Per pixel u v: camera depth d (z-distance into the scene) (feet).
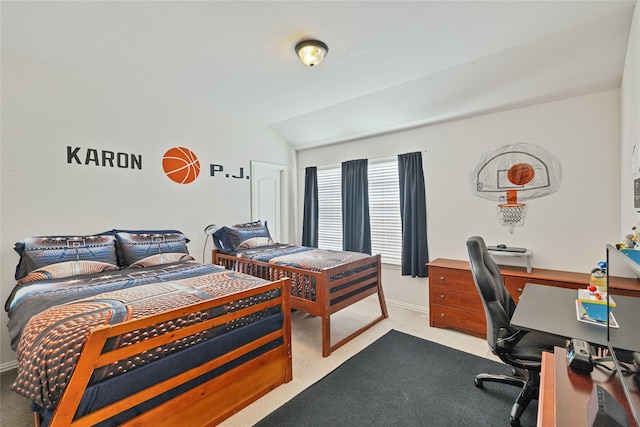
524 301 5.67
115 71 9.13
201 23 6.65
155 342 4.79
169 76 9.45
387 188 13.42
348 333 9.98
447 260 11.07
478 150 10.70
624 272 7.39
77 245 8.54
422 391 6.81
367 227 13.55
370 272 10.64
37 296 6.24
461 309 9.77
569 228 9.04
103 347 4.30
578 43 7.09
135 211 10.59
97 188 9.73
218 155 13.00
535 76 8.39
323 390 6.84
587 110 8.72
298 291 9.32
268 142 15.05
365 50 7.72
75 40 7.38
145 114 10.80
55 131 8.93
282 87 10.18
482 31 6.85
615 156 8.33
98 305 5.42
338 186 15.21
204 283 7.03
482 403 6.40
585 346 3.59
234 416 5.96
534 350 5.54
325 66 8.66
